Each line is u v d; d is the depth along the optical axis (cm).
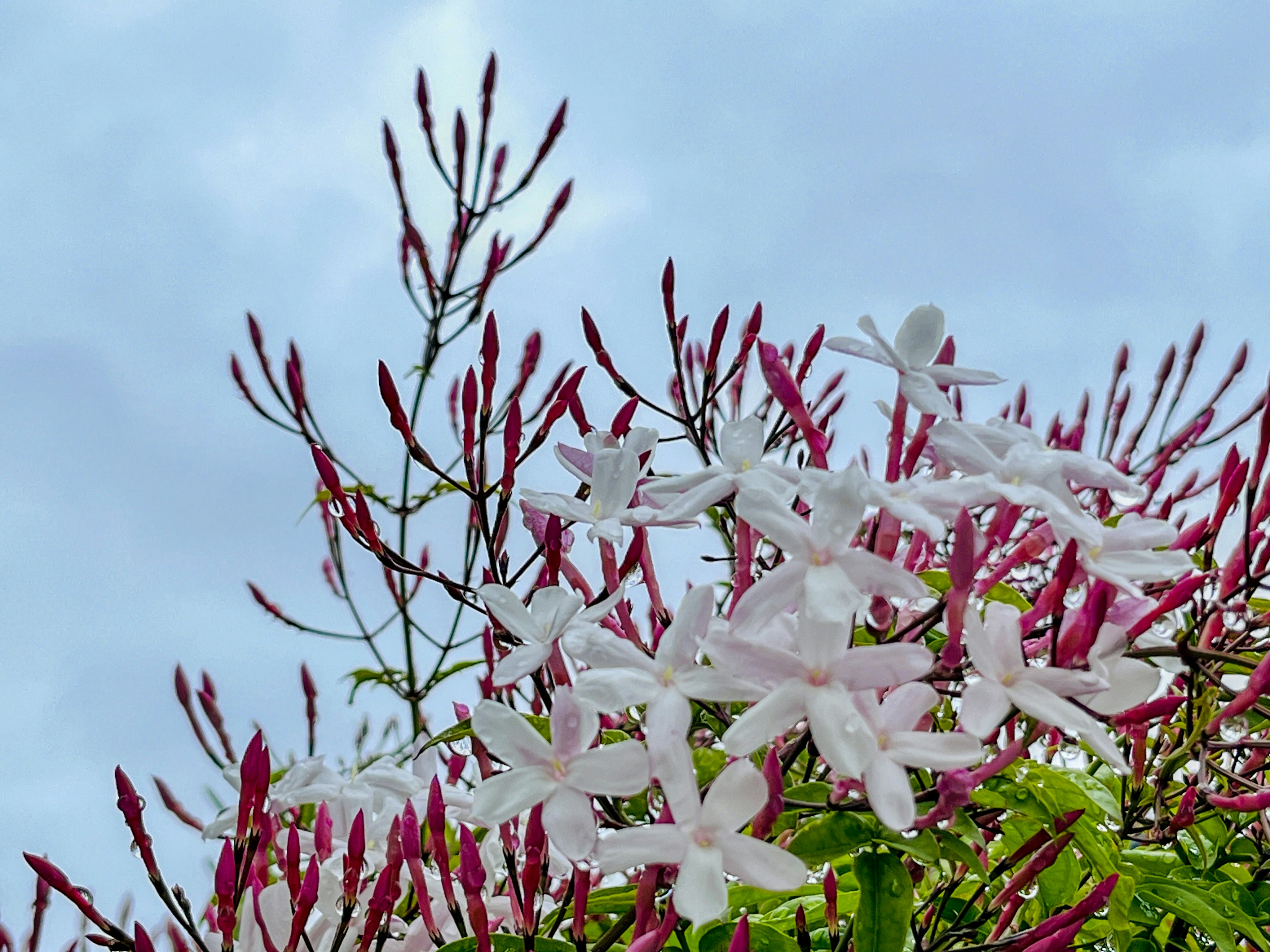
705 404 38
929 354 32
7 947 36
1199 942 38
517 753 29
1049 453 31
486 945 30
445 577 35
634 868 29
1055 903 34
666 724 29
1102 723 32
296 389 57
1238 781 34
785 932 35
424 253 61
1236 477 34
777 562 37
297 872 32
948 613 30
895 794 28
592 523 32
